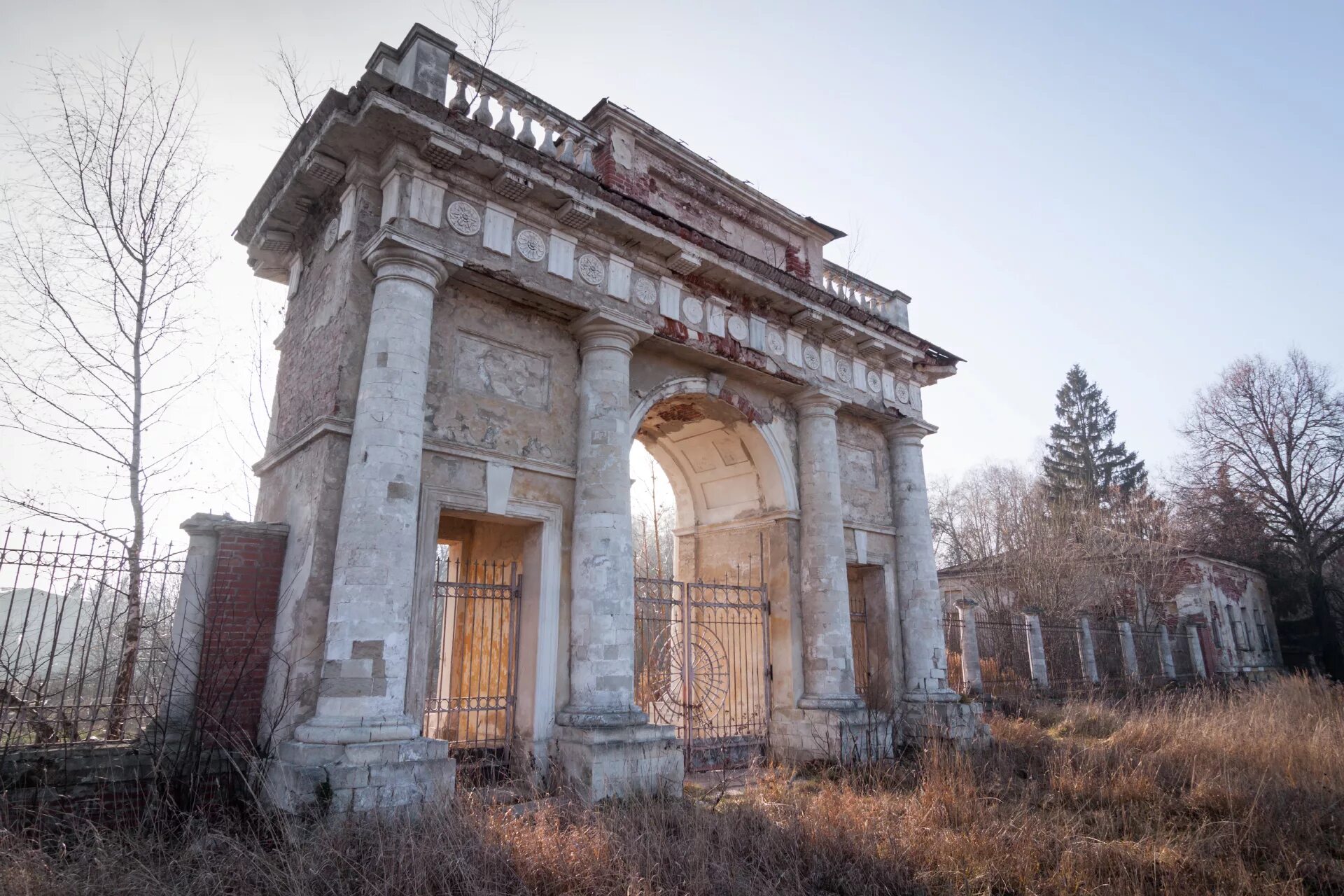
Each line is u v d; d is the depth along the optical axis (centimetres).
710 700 1506
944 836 784
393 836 667
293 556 950
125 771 785
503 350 1105
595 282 1173
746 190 1505
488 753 1132
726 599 1475
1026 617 2375
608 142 1301
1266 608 3972
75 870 589
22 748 761
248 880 612
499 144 1043
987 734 1502
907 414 1706
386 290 959
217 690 873
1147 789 979
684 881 624
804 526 1470
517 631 1098
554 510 1114
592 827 728
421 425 940
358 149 1020
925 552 1636
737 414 1452
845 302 1528
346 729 792
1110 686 2420
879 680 1560
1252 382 3912
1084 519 3600
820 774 1207
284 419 1130
